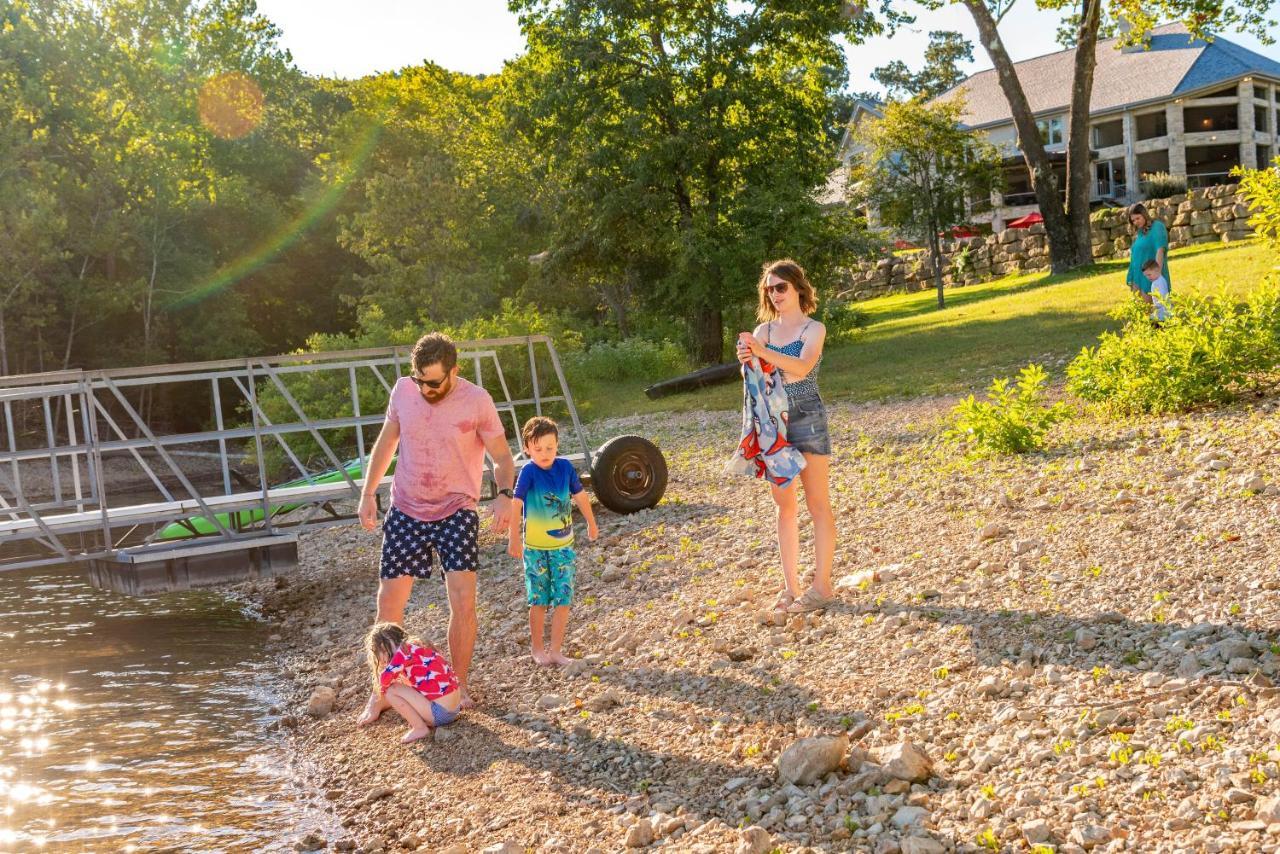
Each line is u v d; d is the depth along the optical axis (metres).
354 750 5.38
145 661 7.68
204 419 40.78
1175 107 52.84
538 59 26.83
